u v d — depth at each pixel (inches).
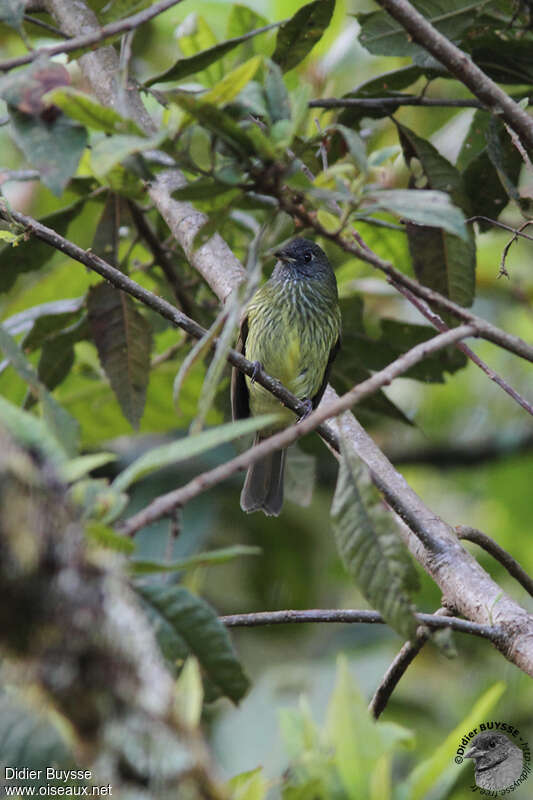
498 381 283.9
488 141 359.6
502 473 592.1
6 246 396.5
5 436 159.3
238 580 557.6
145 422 508.7
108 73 355.3
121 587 166.1
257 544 564.1
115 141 200.2
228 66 431.5
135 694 159.6
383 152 248.1
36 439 163.8
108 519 167.5
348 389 488.1
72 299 452.4
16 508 155.4
